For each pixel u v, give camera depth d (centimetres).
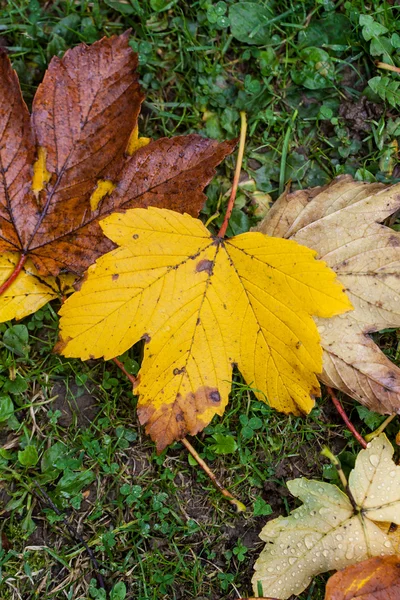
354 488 60
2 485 61
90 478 61
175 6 64
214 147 60
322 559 59
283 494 63
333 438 64
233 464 63
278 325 59
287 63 65
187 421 59
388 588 58
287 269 58
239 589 62
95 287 58
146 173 59
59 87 58
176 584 62
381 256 60
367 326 60
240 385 63
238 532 62
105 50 58
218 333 59
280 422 63
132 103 59
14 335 61
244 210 65
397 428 63
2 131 58
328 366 60
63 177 59
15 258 60
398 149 65
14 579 60
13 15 63
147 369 58
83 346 58
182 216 59
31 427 62
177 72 65
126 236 58
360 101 65
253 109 64
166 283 58
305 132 65
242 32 64
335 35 65
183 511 62
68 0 64
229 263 59
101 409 62
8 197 58
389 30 65
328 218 61
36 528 61
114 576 61
